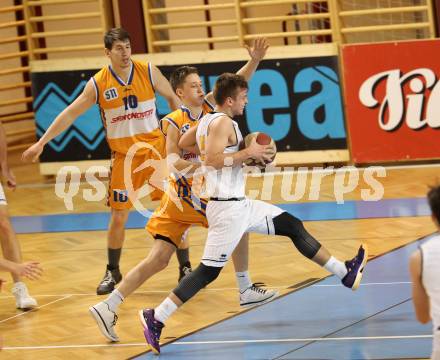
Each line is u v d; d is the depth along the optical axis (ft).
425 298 31.58
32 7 92.89
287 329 44.93
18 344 46.80
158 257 45.44
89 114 85.61
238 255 47.01
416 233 60.44
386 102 78.89
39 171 94.02
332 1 82.12
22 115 100.99
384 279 51.34
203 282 43.01
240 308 49.24
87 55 111.75
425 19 86.17
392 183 75.46
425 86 77.71
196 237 65.16
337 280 52.42
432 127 78.13
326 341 42.65
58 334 47.98
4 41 93.35
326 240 61.00
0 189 53.06
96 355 43.98
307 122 81.46
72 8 110.83
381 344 41.47
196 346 43.78
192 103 46.68
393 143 79.41
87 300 53.72
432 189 31.01
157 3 89.30
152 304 51.70
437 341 30.86
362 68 79.00
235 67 81.92
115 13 93.35
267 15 109.70
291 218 43.86
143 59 84.12
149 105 55.36
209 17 110.32
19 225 73.26
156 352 43.14
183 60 82.99
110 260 55.31
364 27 82.43
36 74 86.38
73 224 72.43
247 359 41.34
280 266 56.44
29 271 39.78
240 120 82.69
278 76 81.30
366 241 59.77
